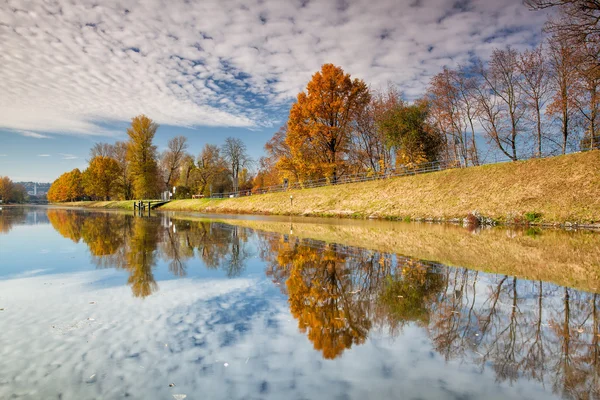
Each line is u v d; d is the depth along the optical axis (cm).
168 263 1047
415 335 503
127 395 350
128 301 666
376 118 3944
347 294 704
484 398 348
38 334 504
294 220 2783
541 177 2164
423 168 3400
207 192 6931
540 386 371
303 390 359
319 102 3625
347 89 3703
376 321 557
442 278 820
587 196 1866
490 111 3203
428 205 2553
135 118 6131
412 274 861
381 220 2577
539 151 2727
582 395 354
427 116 3525
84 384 370
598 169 1959
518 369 407
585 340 484
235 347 461
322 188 3831
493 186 2344
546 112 2748
